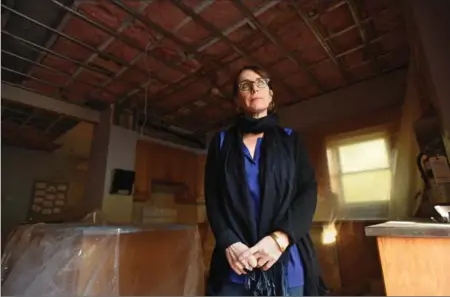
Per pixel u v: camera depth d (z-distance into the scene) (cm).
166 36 227
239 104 101
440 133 133
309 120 337
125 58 258
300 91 326
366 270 248
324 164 311
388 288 81
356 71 286
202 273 173
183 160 432
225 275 84
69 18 203
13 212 470
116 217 320
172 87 316
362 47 246
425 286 75
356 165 288
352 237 265
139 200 357
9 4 185
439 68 116
